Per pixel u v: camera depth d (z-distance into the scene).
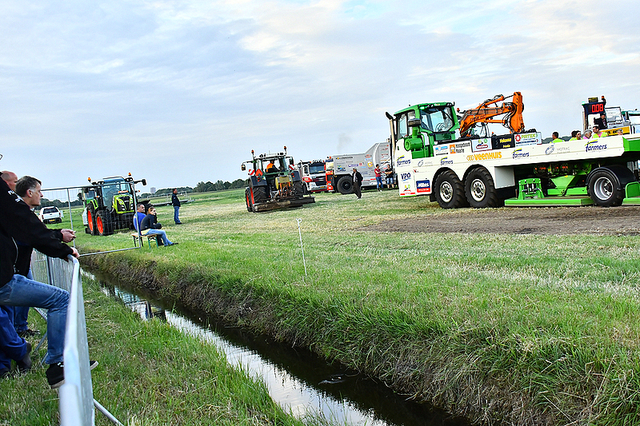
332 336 4.82
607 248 6.20
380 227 11.23
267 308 5.84
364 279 5.68
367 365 4.34
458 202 13.87
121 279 10.16
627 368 2.83
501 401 3.28
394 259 6.85
